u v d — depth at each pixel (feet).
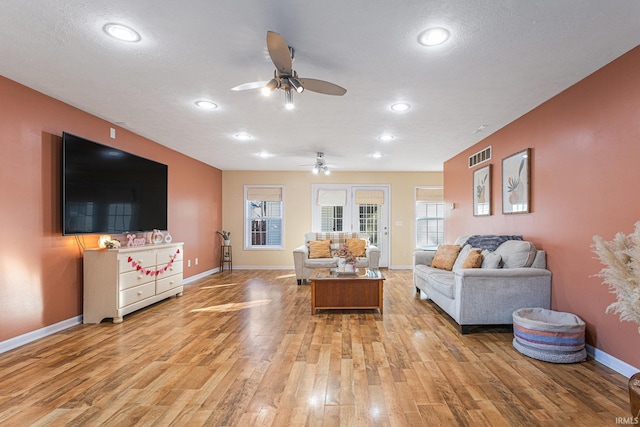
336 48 7.39
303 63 8.11
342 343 9.73
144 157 14.71
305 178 24.95
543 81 9.04
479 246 13.10
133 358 8.64
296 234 24.85
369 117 12.19
